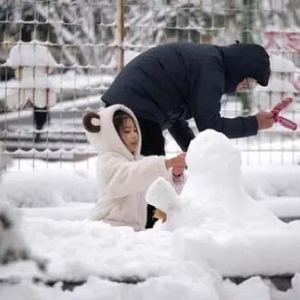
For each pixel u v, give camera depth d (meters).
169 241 7.37
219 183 8.25
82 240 7.32
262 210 8.08
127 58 16.34
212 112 12.16
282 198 15.64
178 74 12.44
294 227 7.52
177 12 17.00
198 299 6.26
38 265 6.11
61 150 16.09
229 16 17.23
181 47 12.68
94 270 6.46
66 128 16.12
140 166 10.76
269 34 17.19
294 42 17.23
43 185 15.04
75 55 16.50
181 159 10.64
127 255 6.88
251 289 6.67
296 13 17.28
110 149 11.30
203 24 17.14
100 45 16.23
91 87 16.33
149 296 6.31
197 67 12.37
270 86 17.06
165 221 8.23
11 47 16.27
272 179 16.11
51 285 6.32
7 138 15.82
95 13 17.09
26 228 7.55
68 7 16.97
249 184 15.93
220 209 7.91
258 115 12.44
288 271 6.86
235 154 8.41
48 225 7.77
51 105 16.08
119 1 16.39
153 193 7.96
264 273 6.82
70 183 15.23
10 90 15.99
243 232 7.20
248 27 17.25
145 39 16.98
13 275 6.29
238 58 12.53
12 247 5.87
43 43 16.06
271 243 6.87
